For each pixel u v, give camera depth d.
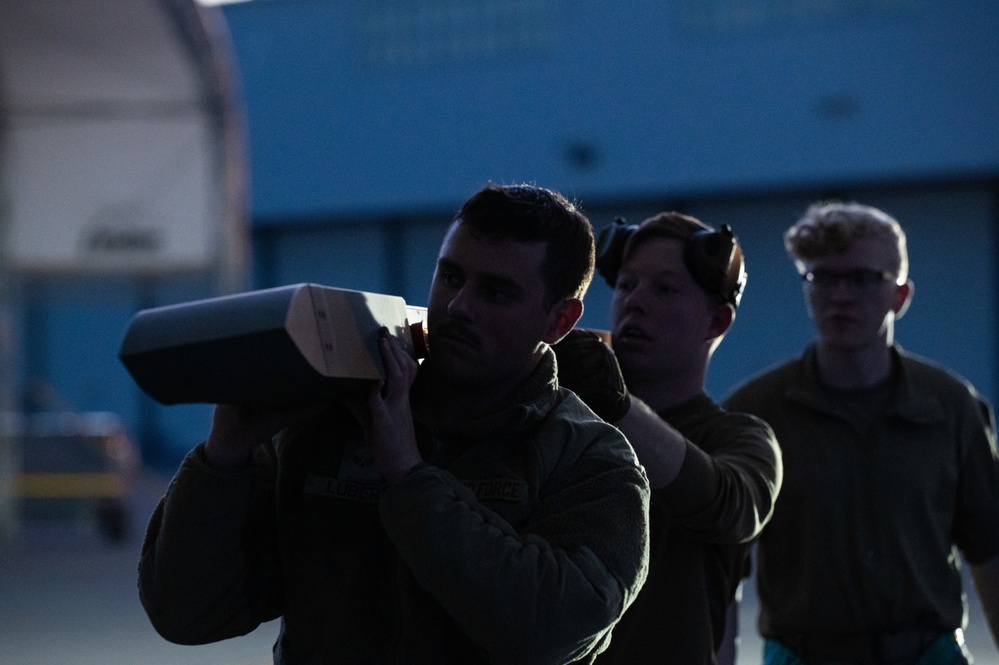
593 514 5.32
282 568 5.69
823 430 10.16
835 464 10.05
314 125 88.00
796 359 10.55
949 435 10.20
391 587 5.46
